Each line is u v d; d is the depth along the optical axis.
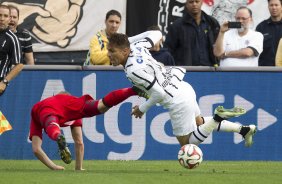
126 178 25.03
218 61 39.34
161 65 28.92
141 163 34.50
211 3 43.56
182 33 38.44
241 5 43.62
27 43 38.50
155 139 36.62
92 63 37.41
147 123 36.59
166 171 29.03
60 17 43.59
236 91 36.66
